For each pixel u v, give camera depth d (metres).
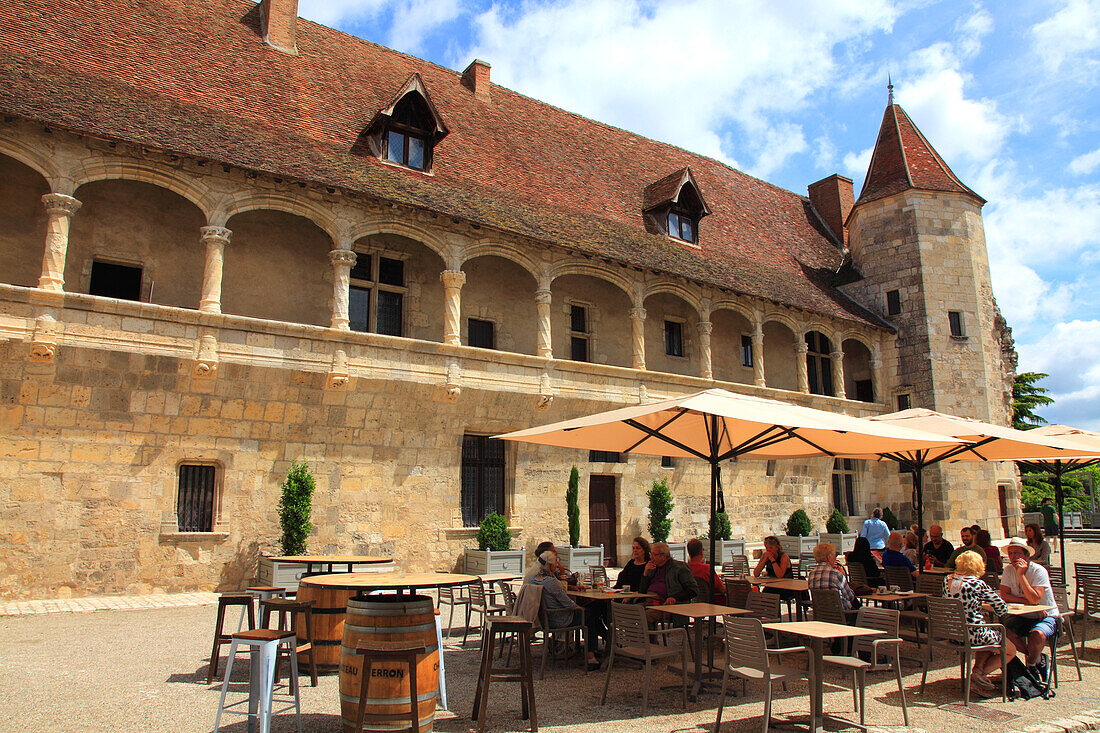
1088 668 9.18
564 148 25.09
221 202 14.62
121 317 13.38
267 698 5.87
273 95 18.42
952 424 11.17
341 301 15.66
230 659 6.07
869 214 28.45
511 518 18.30
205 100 16.61
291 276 16.92
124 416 13.49
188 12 19.53
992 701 7.64
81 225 14.80
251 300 16.34
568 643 9.24
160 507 13.73
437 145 20.47
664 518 20.50
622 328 22.55
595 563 18.41
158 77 16.47
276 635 6.12
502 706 7.18
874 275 27.97
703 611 7.43
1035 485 44.41
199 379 14.05
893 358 27.08
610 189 24.20
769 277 24.69
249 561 14.50
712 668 7.87
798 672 6.48
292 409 15.12
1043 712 7.25
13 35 15.02
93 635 10.01
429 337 18.64
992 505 26.30
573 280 21.70
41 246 14.31
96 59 15.86
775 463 24.11
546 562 8.79
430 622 6.26
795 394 23.62
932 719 6.96
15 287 12.49
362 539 15.76
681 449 9.31
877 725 6.74
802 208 32.84
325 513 15.38
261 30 20.73
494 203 18.84
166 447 13.90
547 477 19.11
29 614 11.41
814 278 27.44
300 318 16.91
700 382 21.30
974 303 27.06
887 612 7.20
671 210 23.83
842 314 25.23
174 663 8.49
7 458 12.48
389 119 18.44
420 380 16.33
